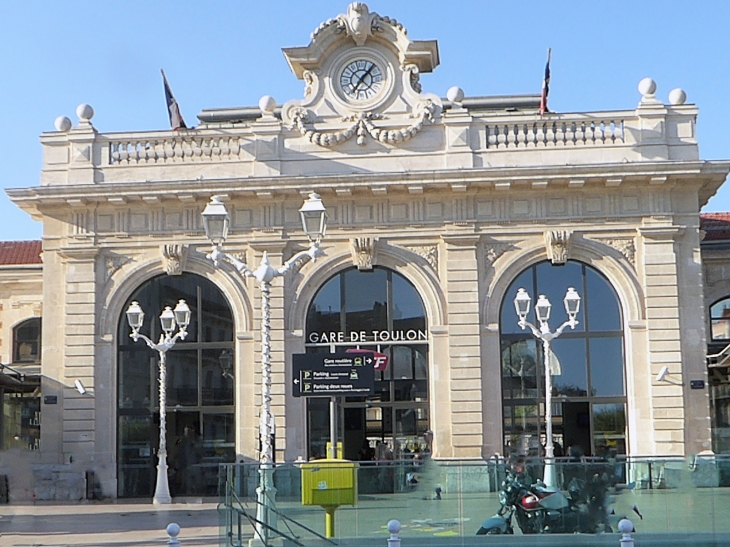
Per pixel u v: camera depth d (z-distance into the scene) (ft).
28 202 124.06
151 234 124.26
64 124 126.82
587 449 118.21
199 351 123.24
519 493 67.56
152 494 122.31
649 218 119.65
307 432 120.47
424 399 119.96
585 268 120.88
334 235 122.31
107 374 123.24
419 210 122.01
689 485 67.10
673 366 117.60
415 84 125.49
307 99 125.29
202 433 122.62
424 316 121.29
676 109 121.60
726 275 142.10
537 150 121.80
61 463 122.42
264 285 81.46
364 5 123.85
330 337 121.70
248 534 67.87
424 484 67.51
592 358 119.55
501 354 120.26
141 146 126.11
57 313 125.08
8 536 84.23
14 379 137.08
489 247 121.39
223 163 124.67
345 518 67.21
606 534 66.90
